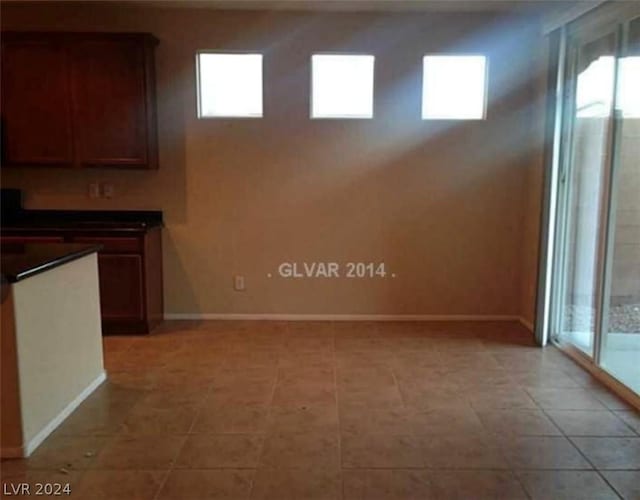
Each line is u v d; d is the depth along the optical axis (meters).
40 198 4.75
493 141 4.72
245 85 4.71
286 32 4.60
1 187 4.72
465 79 4.70
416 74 4.64
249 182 4.79
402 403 3.20
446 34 4.60
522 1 4.15
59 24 4.56
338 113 4.75
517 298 4.92
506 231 4.83
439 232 4.85
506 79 4.64
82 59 4.34
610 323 3.50
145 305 4.45
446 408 3.13
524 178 4.75
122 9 4.54
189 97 4.66
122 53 4.34
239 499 2.26
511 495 2.29
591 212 3.80
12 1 4.38
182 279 4.91
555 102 4.07
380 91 4.67
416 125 4.71
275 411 3.09
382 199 4.81
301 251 4.88
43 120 4.39
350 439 2.77
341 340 4.38
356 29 4.60
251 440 2.76
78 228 4.31
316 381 3.53
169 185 4.77
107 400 3.22
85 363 3.27
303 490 2.33
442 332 4.59
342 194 4.81
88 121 4.41
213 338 4.41
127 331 4.49
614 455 2.62
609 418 3.00
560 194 4.16
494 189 4.78
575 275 4.05
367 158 4.76
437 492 2.31
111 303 4.44
